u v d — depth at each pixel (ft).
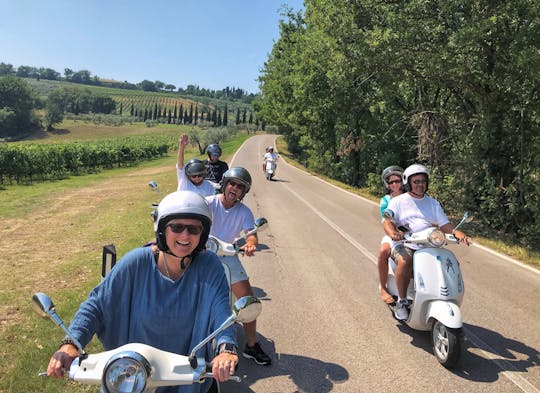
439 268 16.75
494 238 43.24
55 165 103.19
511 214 44.88
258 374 15.53
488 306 22.70
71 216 47.73
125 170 130.41
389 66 49.88
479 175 48.98
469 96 52.13
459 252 34.88
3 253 31.45
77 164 113.50
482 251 35.32
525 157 44.83
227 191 16.30
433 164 60.44
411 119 66.54
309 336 18.60
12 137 429.38
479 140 48.52
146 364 7.20
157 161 170.81
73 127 500.74
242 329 19.03
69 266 27.63
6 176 93.76
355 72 56.13
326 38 53.98
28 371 14.51
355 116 90.38
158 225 8.53
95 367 7.63
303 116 115.75
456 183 52.90
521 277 27.99
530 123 44.96
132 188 74.79
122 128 515.50
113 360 7.14
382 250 19.22
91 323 8.45
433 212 18.45
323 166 123.03
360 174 96.99
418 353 17.31
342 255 32.14
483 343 18.43
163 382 7.47
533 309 22.38
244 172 16.21
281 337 18.43
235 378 7.88
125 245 32.45
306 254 32.19
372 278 26.76
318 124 112.37
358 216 49.73
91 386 13.82
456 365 15.90
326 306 21.99
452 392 14.67
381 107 76.18
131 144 181.78
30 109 472.85
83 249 32.55
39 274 26.05
